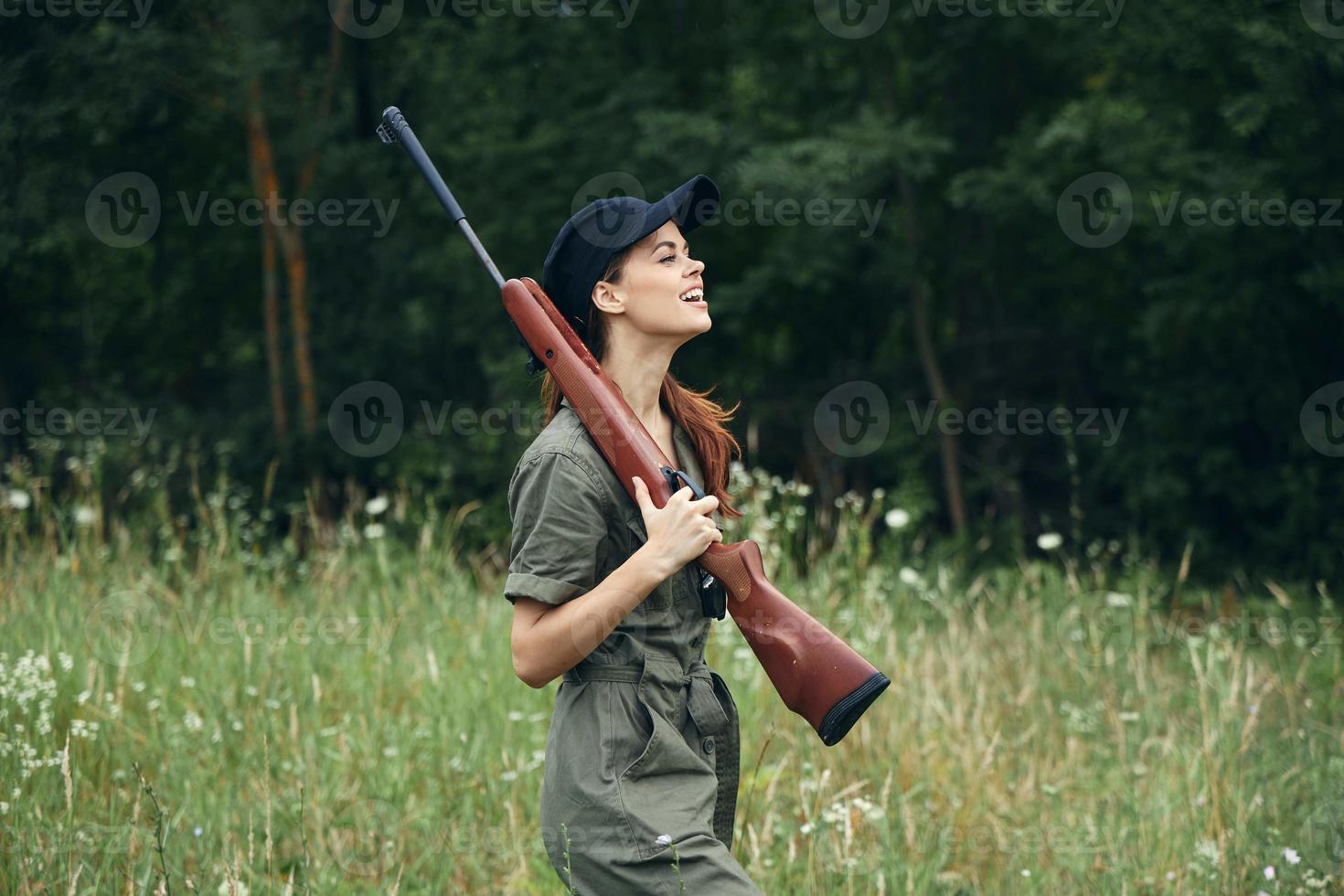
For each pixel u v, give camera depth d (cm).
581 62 1741
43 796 550
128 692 686
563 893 542
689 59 1762
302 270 1742
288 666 749
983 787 648
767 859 537
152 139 1700
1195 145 1391
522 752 650
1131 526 1595
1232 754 652
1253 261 1377
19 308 1839
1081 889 552
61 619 769
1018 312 1798
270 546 1301
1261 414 1491
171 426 1739
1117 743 721
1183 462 1545
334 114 1825
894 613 929
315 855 547
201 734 641
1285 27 1253
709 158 1562
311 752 624
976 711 732
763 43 1695
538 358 374
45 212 1554
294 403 1831
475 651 784
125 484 1427
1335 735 725
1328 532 1428
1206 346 1452
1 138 1465
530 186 1700
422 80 1800
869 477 1780
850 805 602
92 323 1898
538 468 357
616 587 341
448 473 1423
